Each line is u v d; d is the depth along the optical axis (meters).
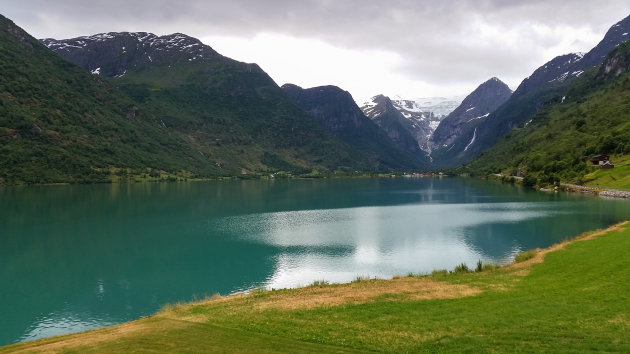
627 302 34.38
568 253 56.03
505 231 107.31
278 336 32.19
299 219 135.62
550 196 185.88
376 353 28.64
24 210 156.38
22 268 81.94
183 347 29.73
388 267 76.94
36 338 52.19
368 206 171.38
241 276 74.69
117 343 30.73
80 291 68.75
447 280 49.59
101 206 168.88
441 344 29.44
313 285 51.88
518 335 29.75
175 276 75.88
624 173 192.62
